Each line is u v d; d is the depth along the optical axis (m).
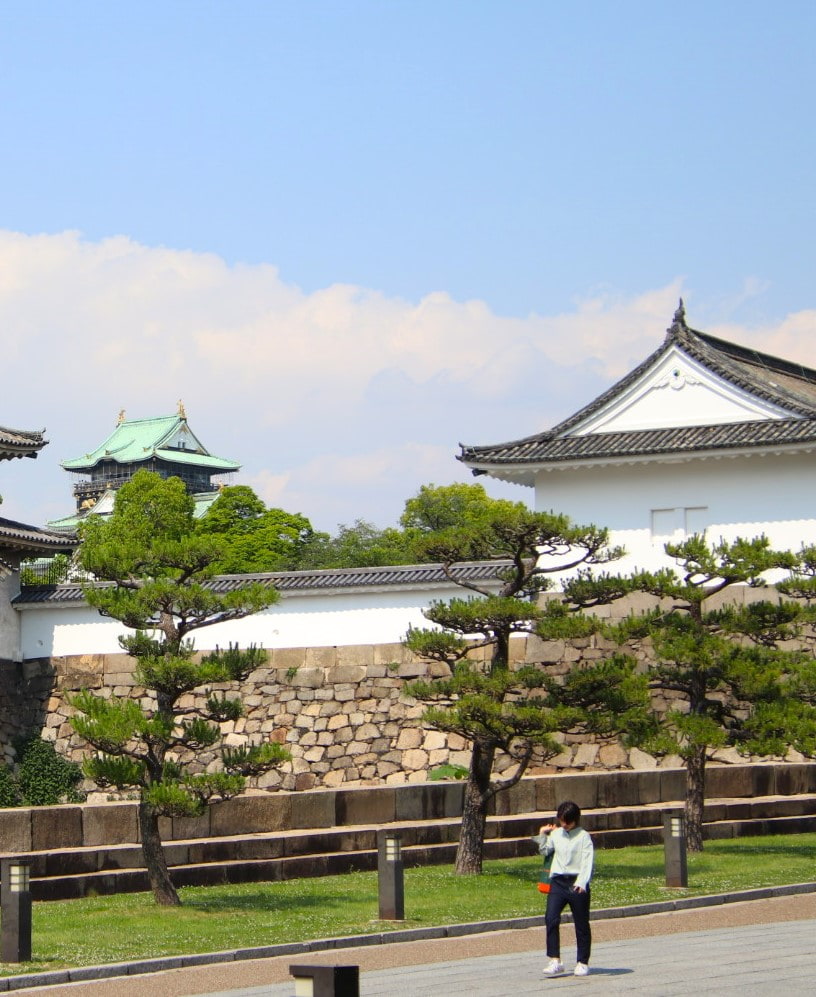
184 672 23.44
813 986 16.02
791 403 37.41
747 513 37.50
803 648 36.56
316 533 75.12
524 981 16.86
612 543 38.59
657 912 22.77
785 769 35.03
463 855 26.77
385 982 17.03
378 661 39.03
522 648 38.72
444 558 27.16
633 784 33.34
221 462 124.25
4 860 18.92
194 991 17.14
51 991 17.23
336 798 29.95
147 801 23.42
